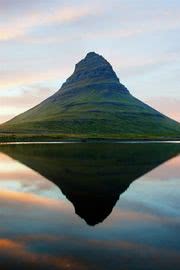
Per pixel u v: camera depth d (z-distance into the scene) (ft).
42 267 49.90
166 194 101.35
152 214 78.54
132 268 49.49
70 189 109.81
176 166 172.04
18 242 59.98
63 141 563.07
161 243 59.16
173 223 71.05
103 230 66.74
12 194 102.99
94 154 246.27
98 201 91.91
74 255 54.08
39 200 94.32
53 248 57.11
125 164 178.70
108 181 124.67
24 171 153.69
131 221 72.79
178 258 52.80
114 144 437.99
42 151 285.23
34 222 72.49
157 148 339.57
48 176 138.21
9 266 50.21
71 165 173.88
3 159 210.79
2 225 70.38
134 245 58.34
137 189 109.29
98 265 50.49
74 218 75.36
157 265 50.37
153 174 142.92
